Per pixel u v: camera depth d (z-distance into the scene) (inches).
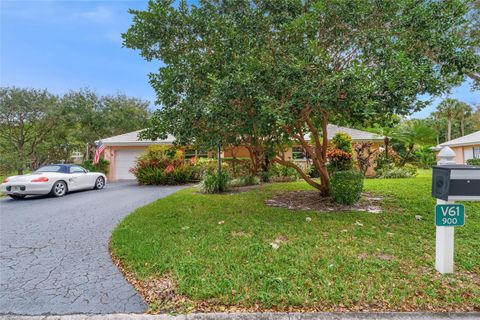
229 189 390.3
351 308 99.5
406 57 184.2
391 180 455.2
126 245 162.9
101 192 410.0
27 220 237.1
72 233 198.1
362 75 166.7
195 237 174.2
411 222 202.5
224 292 107.8
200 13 223.1
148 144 647.1
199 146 249.6
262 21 214.2
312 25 202.4
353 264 131.1
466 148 805.2
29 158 738.8
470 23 262.8
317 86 175.5
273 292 107.4
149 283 119.7
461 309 98.5
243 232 185.3
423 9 195.9
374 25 211.6
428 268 128.3
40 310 102.6
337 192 269.7
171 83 214.5
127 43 228.1
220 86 182.1
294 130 256.1
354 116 205.3
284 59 199.2
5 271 135.7
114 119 909.2
